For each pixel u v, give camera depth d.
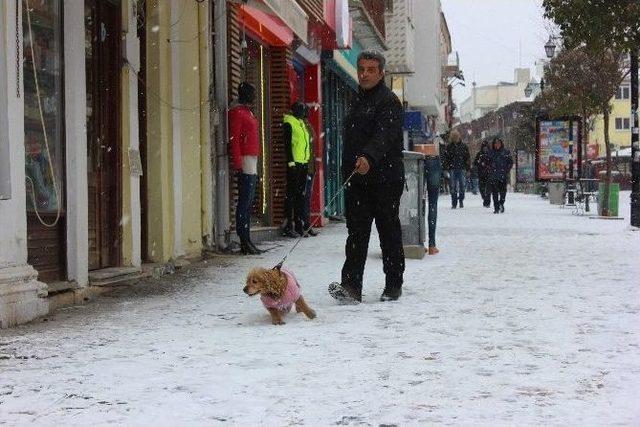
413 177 11.29
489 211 26.38
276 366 4.93
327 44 19.75
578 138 30.62
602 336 5.77
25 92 7.15
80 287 7.86
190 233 11.50
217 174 12.56
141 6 10.23
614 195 22.36
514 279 9.03
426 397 4.18
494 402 4.07
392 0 31.48
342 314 6.88
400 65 31.89
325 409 3.98
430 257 11.58
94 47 8.94
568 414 3.84
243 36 14.15
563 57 37.22
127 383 4.54
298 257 11.70
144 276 9.35
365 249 7.54
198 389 4.39
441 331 6.02
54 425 3.77
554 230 16.88
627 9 14.52
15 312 6.43
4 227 6.46
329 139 22.36
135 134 9.54
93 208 8.94
